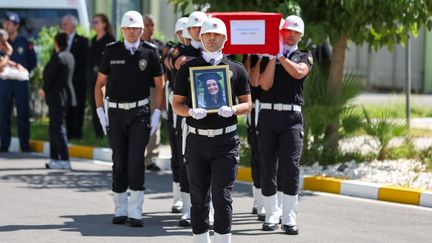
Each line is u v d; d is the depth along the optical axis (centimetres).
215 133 1298
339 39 2153
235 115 1309
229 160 1305
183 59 1571
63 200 1894
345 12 2098
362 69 5109
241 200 1922
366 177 2067
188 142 1320
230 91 1293
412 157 2295
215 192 1304
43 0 3409
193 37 1583
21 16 3422
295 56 1568
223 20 1555
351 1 2008
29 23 3425
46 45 3133
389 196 1933
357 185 1986
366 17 2094
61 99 2361
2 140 2741
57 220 1672
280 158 1574
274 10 2061
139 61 1606
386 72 5031
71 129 2833
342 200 1939
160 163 2414
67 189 2045
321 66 2280
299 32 1563
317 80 2217
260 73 1578
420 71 4903
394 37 2225
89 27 3397
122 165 1639
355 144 2423
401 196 1914
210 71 1295
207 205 1331
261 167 1606
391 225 1677
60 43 2352
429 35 4850
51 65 2334
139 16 1614
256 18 1548
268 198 1606
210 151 1302
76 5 3406
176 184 1764
